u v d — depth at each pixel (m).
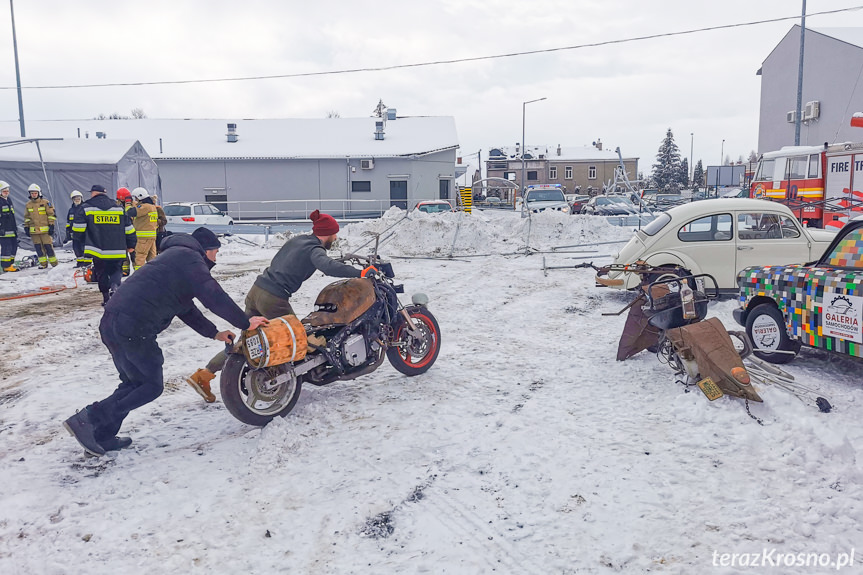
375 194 41.25
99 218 10.45
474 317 9.75
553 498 4.06
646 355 7.11
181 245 4.86
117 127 47.38
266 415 5.25
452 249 19.19
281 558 3.51
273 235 24.56
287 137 44.97
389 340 6.34
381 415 5.54
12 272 15.33
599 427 5.17
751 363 6.12
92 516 3.94
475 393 6.10
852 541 3.52
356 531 3.76
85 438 4.59
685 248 10.13
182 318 5.01
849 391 5.82
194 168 40.62
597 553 3.48
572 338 8.26
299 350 5.18
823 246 10.16
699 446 4.75
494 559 3.46
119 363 4.71
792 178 20.83
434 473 4.45
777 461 4.46
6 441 5.10
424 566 3.41
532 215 21.58
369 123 48.38
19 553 3.55
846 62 34.16
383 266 6.30
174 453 4.84
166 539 3.69
